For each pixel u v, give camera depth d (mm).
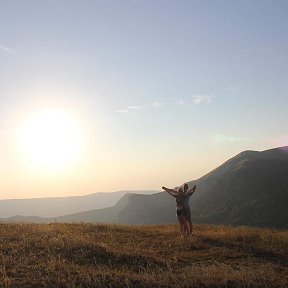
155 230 19531
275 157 189750
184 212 17016
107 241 15930
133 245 15258
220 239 16719
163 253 14102
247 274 10656
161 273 11070
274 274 11023
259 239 16781
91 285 9547
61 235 15953
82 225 20438
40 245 13766
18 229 17703
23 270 10734
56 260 11773
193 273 10836
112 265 12016
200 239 16484
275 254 14312
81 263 11977
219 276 10500
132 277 10336
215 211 136625
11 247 13406
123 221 170875
